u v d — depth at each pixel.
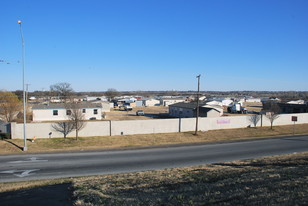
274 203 6.50
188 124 33.34
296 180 8.74
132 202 7.88
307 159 15.27
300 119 42.81
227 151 23.03
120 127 29.64
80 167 16.91
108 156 20.42
